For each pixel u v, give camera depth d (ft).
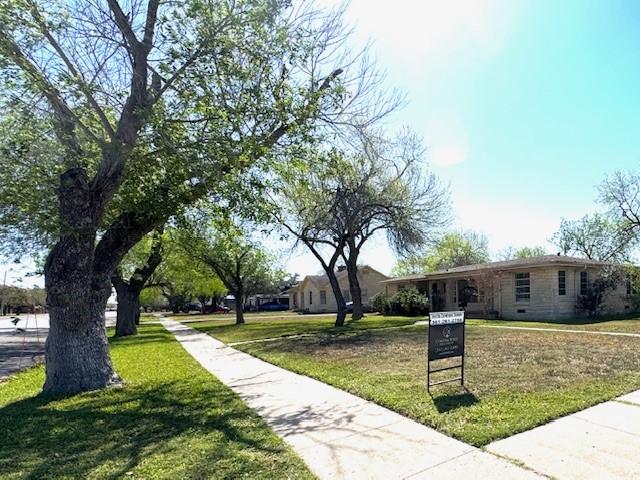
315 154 31.71
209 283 120.06
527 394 20.26
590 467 12.77
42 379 32.35
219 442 15.72
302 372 29.19
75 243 25.30
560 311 72.38
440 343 22.09
